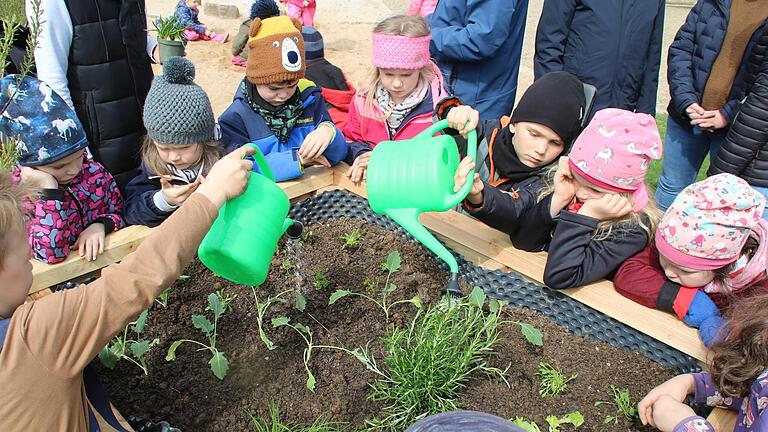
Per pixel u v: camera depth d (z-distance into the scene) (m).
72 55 2.58
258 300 2.34
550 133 2.28
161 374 2.03
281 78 2.52
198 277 2.43
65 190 2.14
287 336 2.19
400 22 2.75
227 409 1.93
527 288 2.31
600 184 2.04
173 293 2.35
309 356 2.09
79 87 2.65
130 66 2.76
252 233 1.79
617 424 1.90
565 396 1.99
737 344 1.61
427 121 3.01
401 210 1.95
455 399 1.96
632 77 3.51
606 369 2.09
